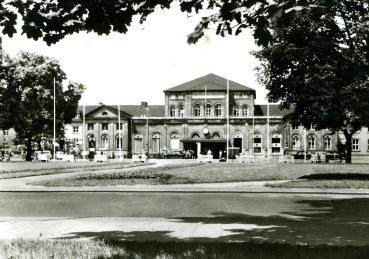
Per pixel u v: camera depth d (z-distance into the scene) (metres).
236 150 85.31
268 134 90.12
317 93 26.78
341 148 89.31
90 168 45.88
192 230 12.41
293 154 87.19
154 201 19.72
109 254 8.55
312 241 10.78
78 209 17.41
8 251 8.79
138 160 69.88
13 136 102.44
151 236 11.44
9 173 36.91
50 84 75.69
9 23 8.20
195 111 94.25
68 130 98.19
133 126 95.50
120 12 8.05
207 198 20.73
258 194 22.20
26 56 75.19
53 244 9.58
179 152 88.88
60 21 8.16
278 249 8.94
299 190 22.92
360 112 26.45
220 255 8.30
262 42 7.91
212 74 100.62
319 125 29.78
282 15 7.35
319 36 23.38
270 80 28.36
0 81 72.00
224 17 7.76
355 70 25.36
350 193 22.09
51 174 36.88
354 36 24.20
